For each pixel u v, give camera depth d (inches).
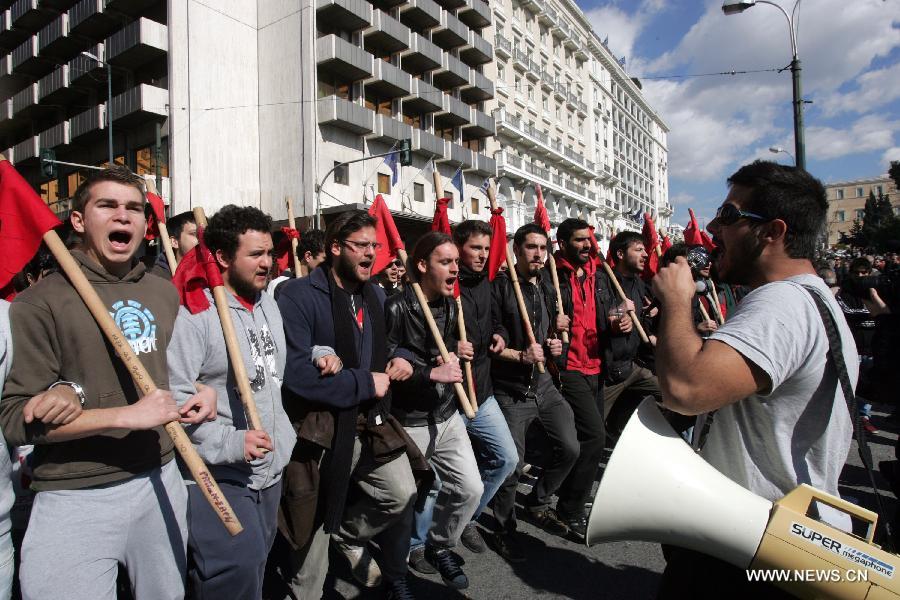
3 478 68.2
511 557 129.8
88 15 813.2
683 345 55.8
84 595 65.6
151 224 136.2
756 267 63.1
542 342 143.5
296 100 856.9
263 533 86.7
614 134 2028.8
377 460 102.7
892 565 48.1
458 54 1172.5
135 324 74.0
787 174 61.0
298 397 99.0
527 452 220.7
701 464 59.1
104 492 69.1
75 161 916.6
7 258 69.7
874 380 165.2
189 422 74.1
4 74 980.6
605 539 61.6
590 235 159.0
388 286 193.0
